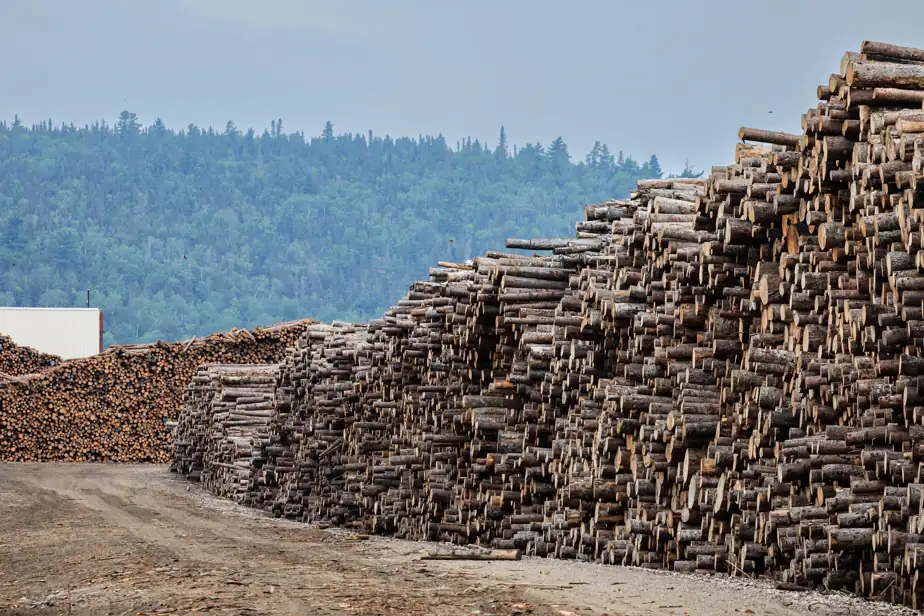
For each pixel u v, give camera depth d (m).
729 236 46.56
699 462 50.25
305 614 39.16
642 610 38.25
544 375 65.00
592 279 59.50
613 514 57.78
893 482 39.91
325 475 97.44
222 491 127.44
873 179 37.72
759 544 47.19
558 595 42.69
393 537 82.31
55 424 186.00
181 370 192.62
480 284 68.75
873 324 39.34
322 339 105.38
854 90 37.75
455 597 42.38
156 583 50.69
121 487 135.75
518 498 67.00
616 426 54.81
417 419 81.12
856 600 40.34
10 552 69.25
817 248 43.09
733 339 49.81
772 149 46.91
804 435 44.91
